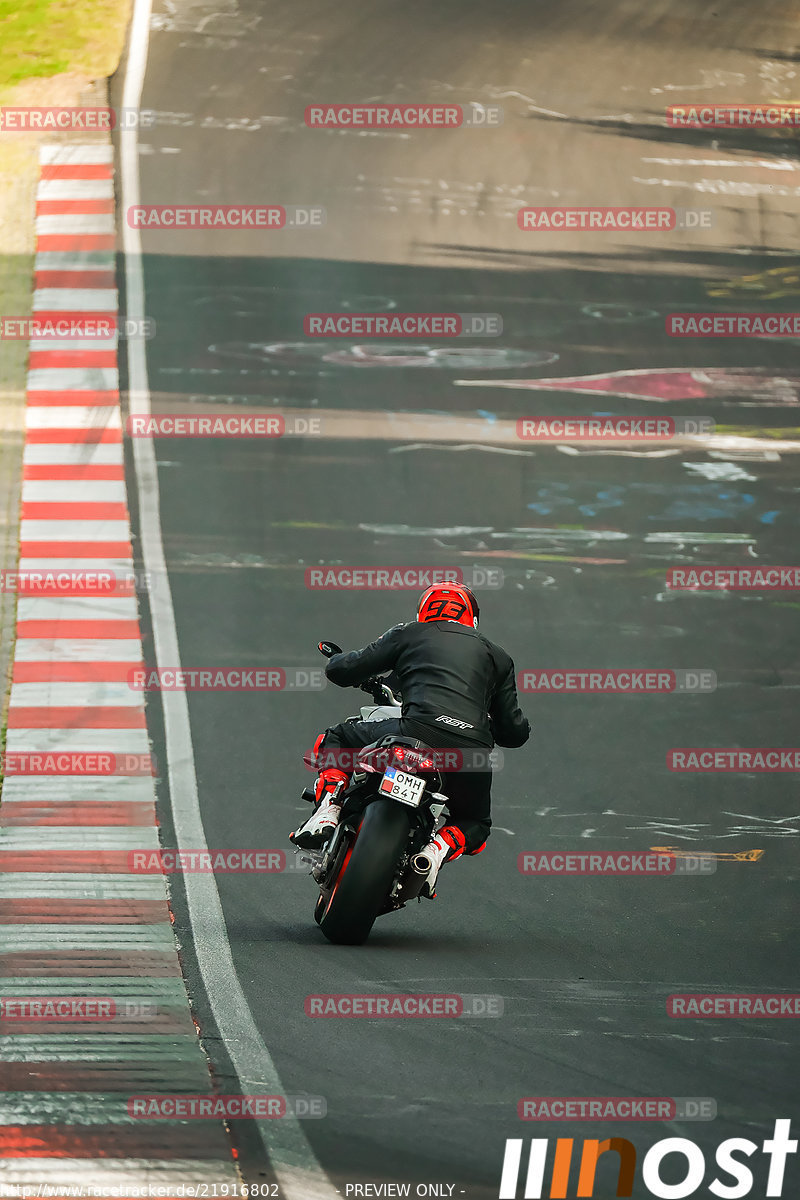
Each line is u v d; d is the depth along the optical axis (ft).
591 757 102.17
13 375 185.57
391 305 223.30
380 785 69.51
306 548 142.10
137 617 123.65
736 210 280.72
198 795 90.53
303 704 108.17
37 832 83.05
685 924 74.74
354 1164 45.78
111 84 314.96
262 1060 53.93
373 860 67.87
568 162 297.12
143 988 61.26
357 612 127.75
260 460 164.66
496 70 346.95
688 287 242.58
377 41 355.77
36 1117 48.03
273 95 316.81
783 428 186.80
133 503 150.51
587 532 150.92
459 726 72.64
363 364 198.70
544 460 170.71
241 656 116.78
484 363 203.10
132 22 350.02
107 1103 49.44
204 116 300.81
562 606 132.05
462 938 71.10
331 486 158.61
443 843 71.05
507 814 91.45
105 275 223.71
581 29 381.60
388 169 285.02
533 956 68.69
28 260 227.40
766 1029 60.13
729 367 208.74
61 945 66.54
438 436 175.83
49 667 112.37
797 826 91.20
